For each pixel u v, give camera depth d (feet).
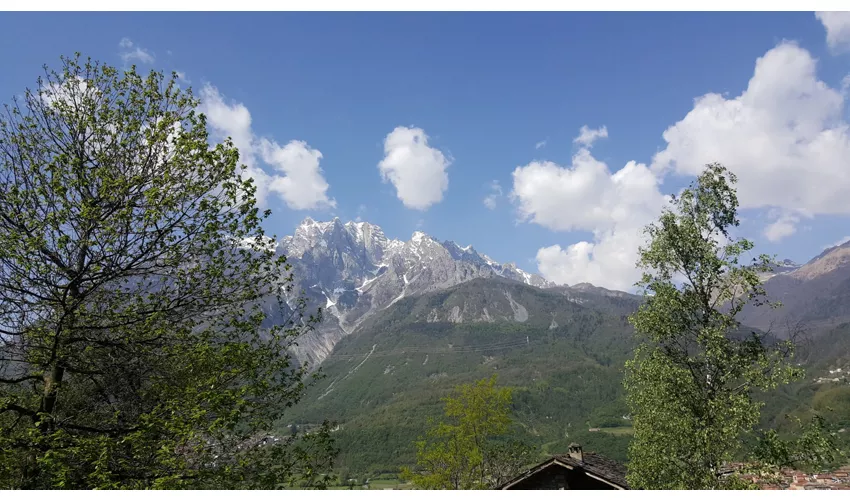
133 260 53.42
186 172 56.18
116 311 56.70
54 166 51.08
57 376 53.42
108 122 58.70
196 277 55.83
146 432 45.75
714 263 81.10
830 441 68.13
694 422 74.84
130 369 54.29
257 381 54.34
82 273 51.08
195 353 53.11
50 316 52.80
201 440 45.80
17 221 51.16
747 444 73.15
